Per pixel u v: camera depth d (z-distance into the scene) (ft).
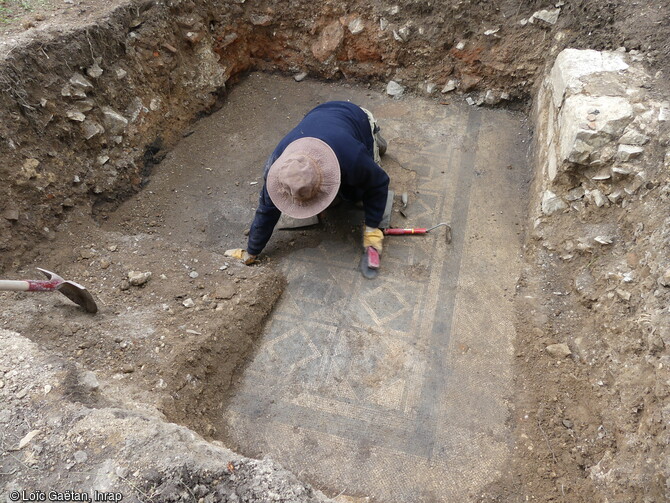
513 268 11.19
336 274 11.28
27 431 6.74
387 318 10.44
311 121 10.44
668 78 10.85
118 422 6.89
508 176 13.28
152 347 8.91
